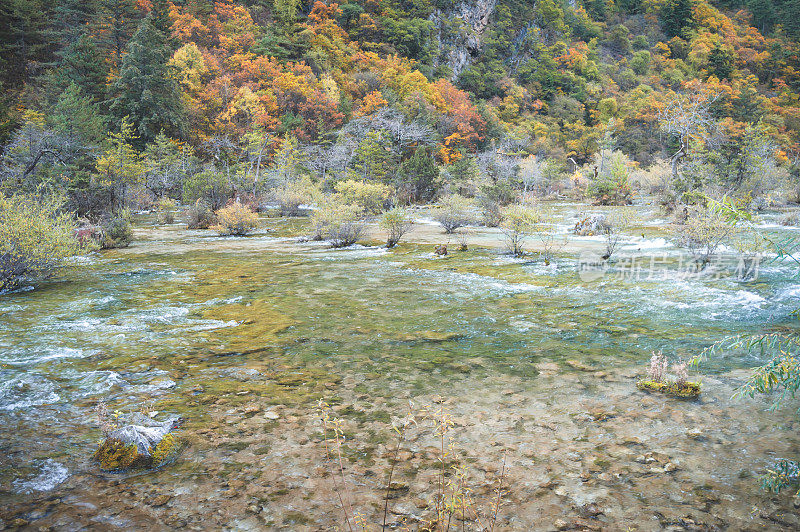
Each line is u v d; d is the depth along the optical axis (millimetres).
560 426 4102
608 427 4062
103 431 3930
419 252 15070
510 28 120438
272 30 77938
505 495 3109
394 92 74688
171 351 6266
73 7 58688
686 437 3857
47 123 34375
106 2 55875
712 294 8898
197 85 57125
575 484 3225
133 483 3309
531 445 3777
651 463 3473
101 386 5094
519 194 36375
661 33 140000
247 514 2941
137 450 3590
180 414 4410
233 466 3520
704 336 6578
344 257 14406
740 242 12195
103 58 50125
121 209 26156
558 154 83375
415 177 35625
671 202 25938
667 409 4395
